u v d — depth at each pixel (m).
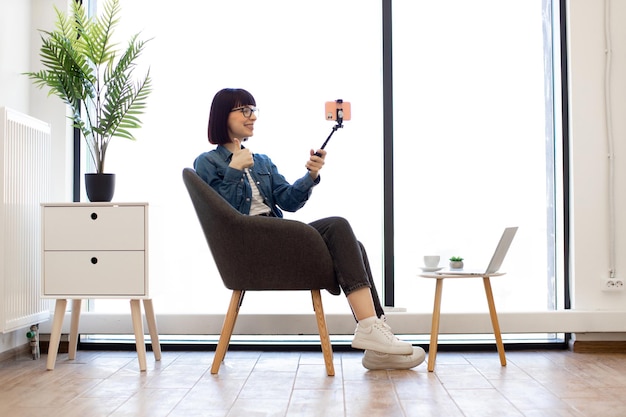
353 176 3.11
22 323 2.65
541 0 3.19
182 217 3.12
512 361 2.73
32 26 3.10
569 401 2.04
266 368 2.60
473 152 3.14
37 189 2.81
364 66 3.13
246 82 3.12
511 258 3.15
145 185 3.15
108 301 3.15
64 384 2.32
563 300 3.10
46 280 2.59
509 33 3.18
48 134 2.93
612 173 3.03
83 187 3.18
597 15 3.06
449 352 2.96
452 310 3.08
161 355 2.91
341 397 2.10
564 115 3.10
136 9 3.18
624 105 3.04
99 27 2.82
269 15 3.14
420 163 3.13
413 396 2.11
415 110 3.14
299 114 3.10
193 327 2.98
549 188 3.16
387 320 2.96
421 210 3.13
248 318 2.97
